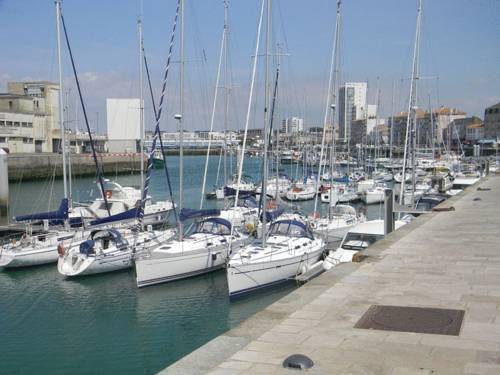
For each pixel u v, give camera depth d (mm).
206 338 15125
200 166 106125
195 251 20281
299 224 21453
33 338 15117
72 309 17609
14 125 78438
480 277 9148
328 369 5254
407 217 26516
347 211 29609
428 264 10266
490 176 46000
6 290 19766
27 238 23781
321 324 6703
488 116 140500
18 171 67000
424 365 5332
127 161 86500
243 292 17969
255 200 34000
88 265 20781
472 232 14297
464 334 6250
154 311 17250
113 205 30719
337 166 72688
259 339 6168
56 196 52188
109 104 55781
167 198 49844
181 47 22656
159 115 24484
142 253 20250
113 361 13617
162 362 13562
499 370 5184
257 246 20000
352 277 9242
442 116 137875
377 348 5836
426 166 66000
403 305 7520
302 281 17375
